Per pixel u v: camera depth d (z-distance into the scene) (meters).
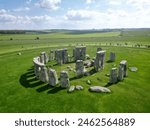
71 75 27.69
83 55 37.72
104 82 24.41
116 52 47.09
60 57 34.84
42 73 24.88
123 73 25.95
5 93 22.08
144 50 49.16
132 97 19.98
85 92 21.36
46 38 126.56
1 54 49.25
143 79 25.42
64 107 18.28
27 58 42.75
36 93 21.62
